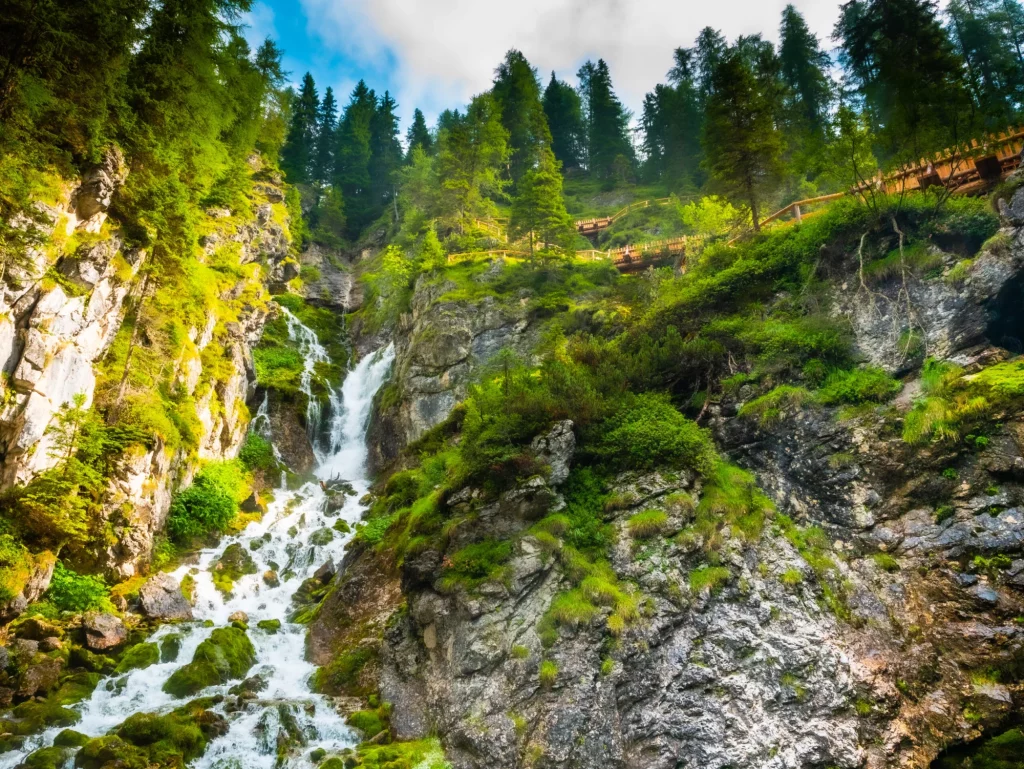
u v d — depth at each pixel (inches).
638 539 644.1
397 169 2682.1
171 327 1011.3
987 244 709.3
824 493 679.7
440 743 542.0
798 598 593.9
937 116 847.7
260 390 1360.7
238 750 532.1
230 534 953.5
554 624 579.5
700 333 889.5
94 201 778.2
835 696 528.7
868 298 784.9
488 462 706.8
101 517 743.1
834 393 729.0
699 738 513.0
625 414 772.0
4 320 661.9
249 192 1753.2
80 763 477.4
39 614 641.0
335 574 882.8
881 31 1191.6
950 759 502.3
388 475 1195.9
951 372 667.4
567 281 1444.4
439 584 647.1
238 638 701.9
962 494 609.0
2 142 655.1
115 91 785.6
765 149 1184.2
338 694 648.4
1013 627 529.7
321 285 2023.9
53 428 713.6
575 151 3056.1
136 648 646.5
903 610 577.6
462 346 1323.8
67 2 708.7
